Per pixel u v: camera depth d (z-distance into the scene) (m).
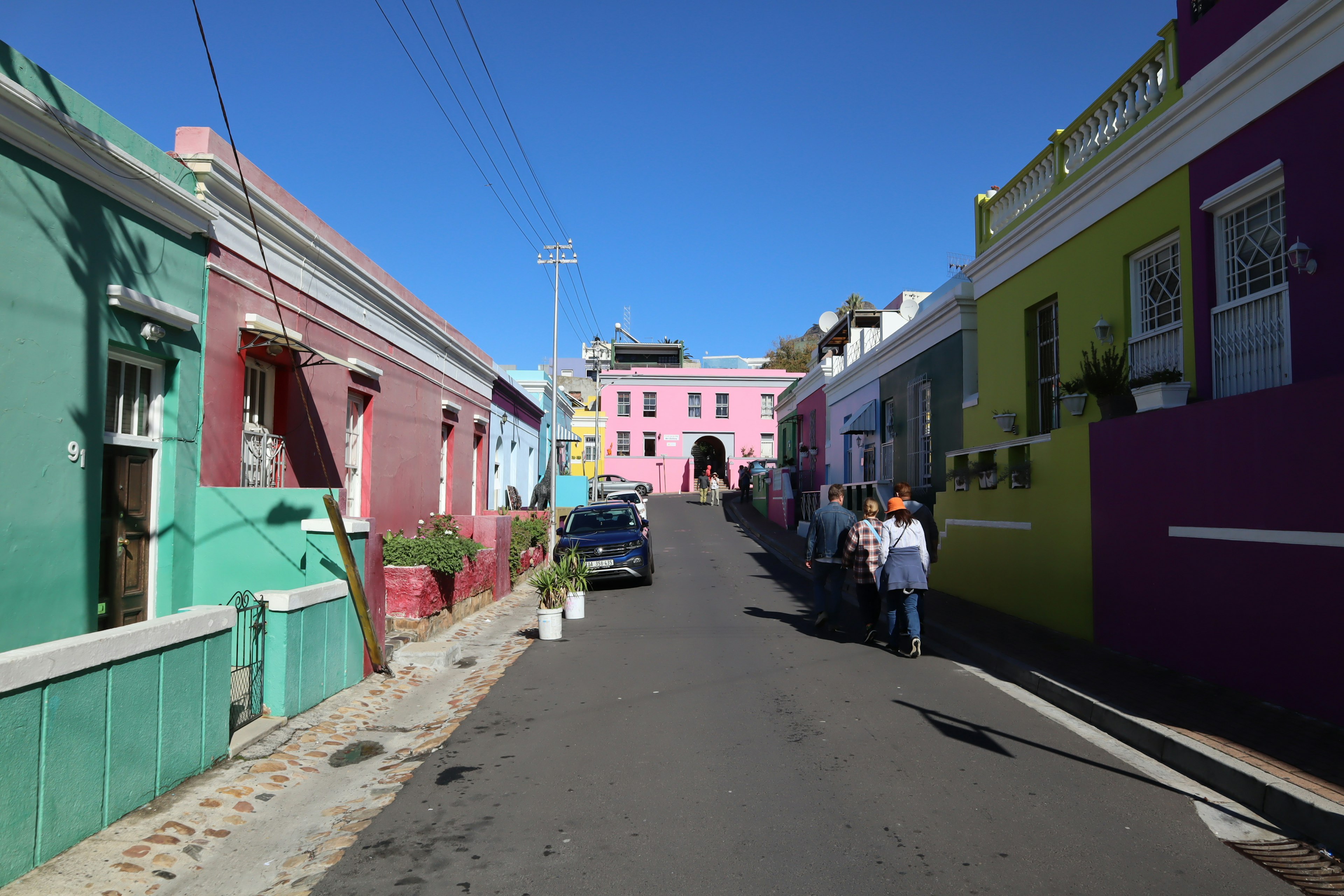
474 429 19.25
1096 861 4.17
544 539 20.14
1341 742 5.54
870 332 22.64
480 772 5.66
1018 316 12.48
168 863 4.21
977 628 10.41
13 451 5.89
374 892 3.94
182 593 7.82
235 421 8.66
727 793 5.14
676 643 10.34
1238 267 8.02
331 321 11.07
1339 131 6.73
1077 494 9.69
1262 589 6.70
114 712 4.50
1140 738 6.02
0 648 5.78
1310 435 6.21
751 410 49.38
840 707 7.18
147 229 7.32
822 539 11.05
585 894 3.87
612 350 53.28
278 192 9.66
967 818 4.73
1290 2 7.11
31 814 3.90
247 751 5.83
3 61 5.85
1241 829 4.58
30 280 6.05
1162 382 8.37
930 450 16.83
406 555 10.73
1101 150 10.21
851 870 4.08
